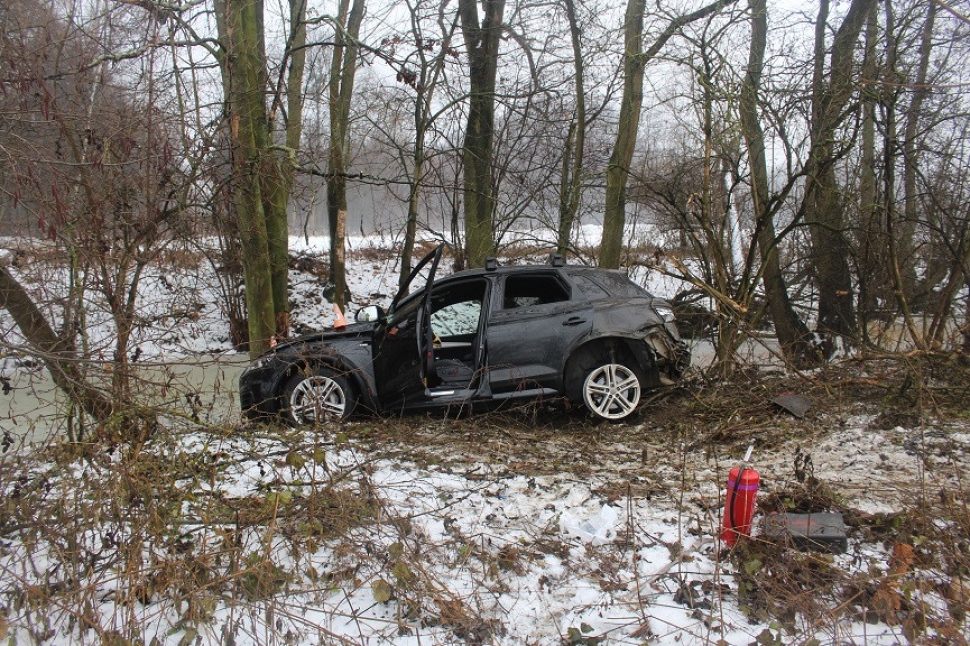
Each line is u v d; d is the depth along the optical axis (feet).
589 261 39.22
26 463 13.76
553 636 10.43
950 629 9.83
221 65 26.84
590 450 18.69
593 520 14.08
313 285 53.47
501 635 10.44
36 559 12.42
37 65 18.35
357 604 11.23
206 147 21.40
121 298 17.71
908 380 21.30
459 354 24.81
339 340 22.15
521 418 21.84
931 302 29.09
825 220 31.83
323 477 15.34
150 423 14.74
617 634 10.43
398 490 15.38
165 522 12.25
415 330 21.04
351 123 42.52
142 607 11.14
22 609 10.86
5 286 17.07
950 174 28.71
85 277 17.49
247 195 26.94
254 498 13.93
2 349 14.49
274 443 18.25
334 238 48.73
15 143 17.49
